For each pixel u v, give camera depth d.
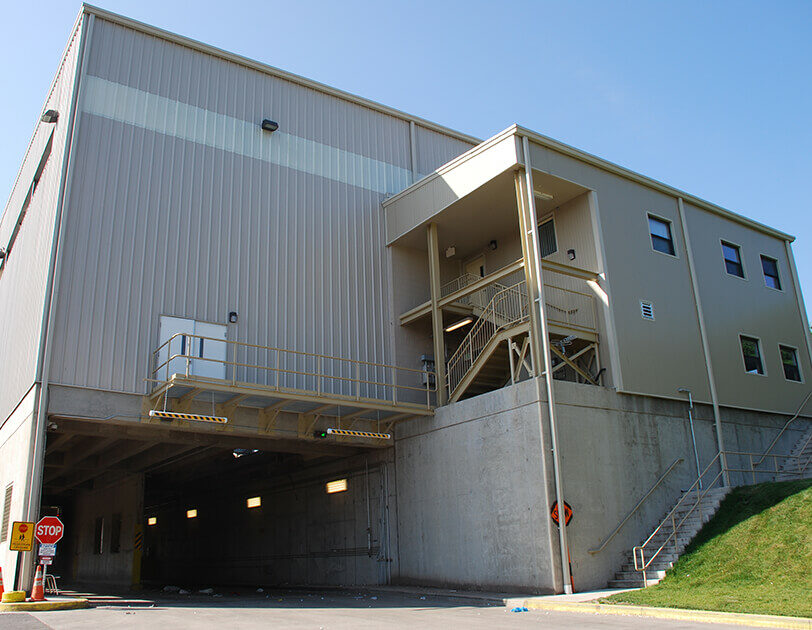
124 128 20.30
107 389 18.00
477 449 19.50
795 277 28.19
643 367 20.61
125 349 18.58
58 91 22.38
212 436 20.67
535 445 17.78
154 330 19.22
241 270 21.34
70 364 17.61
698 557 16.05
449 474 20.27
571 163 21.31
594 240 21.19
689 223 24.50
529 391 18.27
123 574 25.25
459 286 26.48
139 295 19.22
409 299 24.94
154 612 14.62
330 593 21.08
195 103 21.98
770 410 24.25
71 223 18.58
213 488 33.25
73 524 33.09
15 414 19.84
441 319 22.78
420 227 23.80
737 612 11.26
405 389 23.75
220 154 22.02
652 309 21.70
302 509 26.56
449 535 19.83
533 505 17.53
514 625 11.30
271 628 11.27
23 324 20.97
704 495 19.20
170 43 22.06
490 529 18.59
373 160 25.84
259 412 20.25
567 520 17.06
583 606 13.79
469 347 22.34
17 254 25.61
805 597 11.87
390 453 22.70
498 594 17.31
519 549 17.66
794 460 23.41
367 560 22.70
